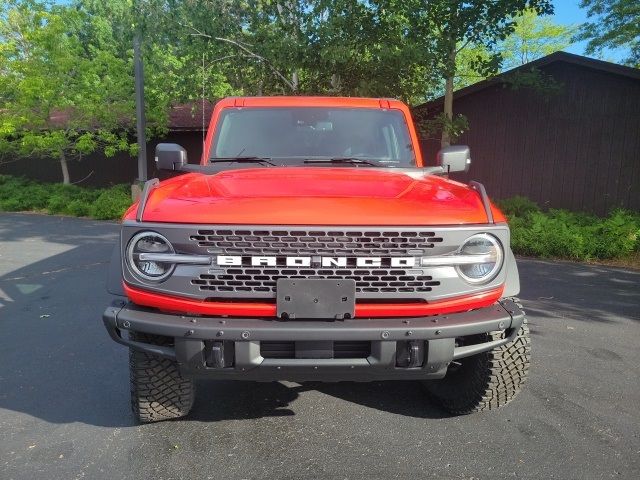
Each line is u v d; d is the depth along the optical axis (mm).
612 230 10320
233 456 3307
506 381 3537
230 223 2893
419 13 11688
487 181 15844
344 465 3207
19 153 19891
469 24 11672
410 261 2936
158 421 3729
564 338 5496
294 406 3998
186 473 3123
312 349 2922
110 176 21922
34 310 6371
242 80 13883
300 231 2879
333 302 2893
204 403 4039
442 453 3338
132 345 3125
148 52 16297
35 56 18250
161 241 2957
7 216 16484
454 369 3848
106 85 18266
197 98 14219
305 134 4559
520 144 15367
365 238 2912
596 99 14469
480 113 15664
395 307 2961
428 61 11664
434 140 16172
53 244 11164
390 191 3270
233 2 12805
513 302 3268
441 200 3168
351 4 11961
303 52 12086
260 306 2922
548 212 14734
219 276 2914
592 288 7758
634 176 14305
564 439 3504
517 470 3148
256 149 4477
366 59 12555
